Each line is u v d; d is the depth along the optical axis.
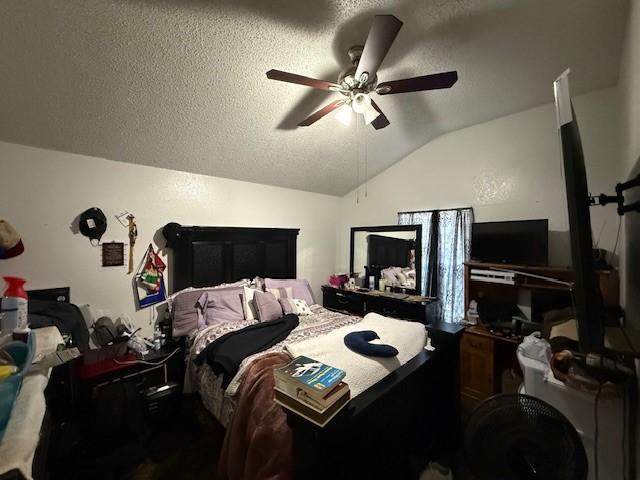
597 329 0.85
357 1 1.44
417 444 1.61
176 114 2.08
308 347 1.50
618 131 2.06
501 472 0.99
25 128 1.88
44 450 1.20
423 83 1.56
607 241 2.19
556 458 0.94
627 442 1.14
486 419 1.05
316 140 2.84
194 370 2.18
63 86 1.68
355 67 1.69
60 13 1.32
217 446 1.89
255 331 2.17
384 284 3.53
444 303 3.09
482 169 2.89
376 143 3.10
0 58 1.45
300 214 3.81
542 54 1.86
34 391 0.85
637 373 1.10
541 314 2.40
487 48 1.81
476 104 2.52
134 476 1.64
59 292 2.09
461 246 3.00
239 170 2.99
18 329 1.13
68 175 2.16
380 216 3.79
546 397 1.36
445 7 1.50
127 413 1.73
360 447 1.16
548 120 2.50
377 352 1.42
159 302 2.61
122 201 2.42
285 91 2.10
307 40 1.66
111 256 2.36
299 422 0.98
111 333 2.24
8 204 1.94
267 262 3.37
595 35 1.67
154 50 1.58
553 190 2.48
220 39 1.59
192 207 2.84
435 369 1.74
